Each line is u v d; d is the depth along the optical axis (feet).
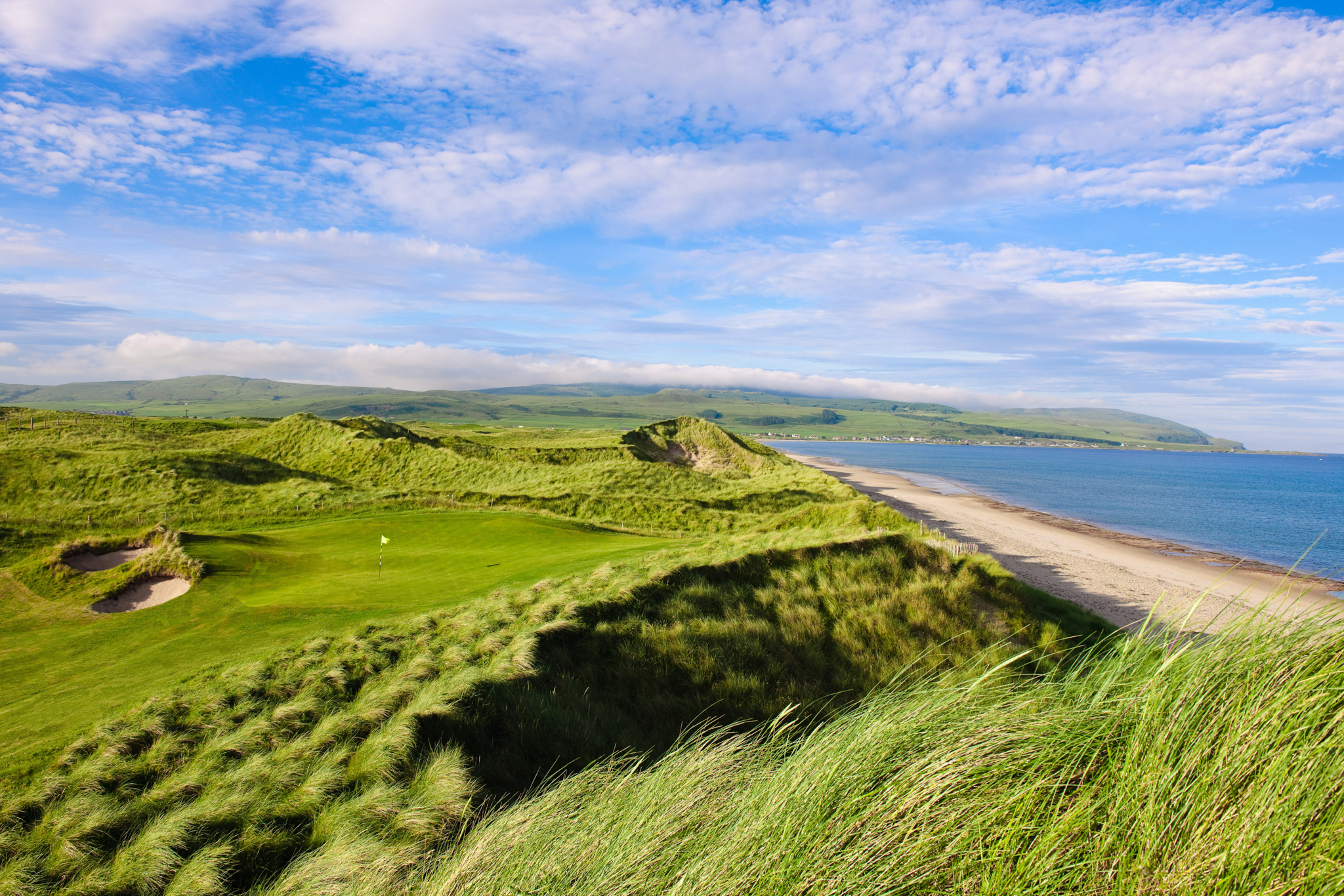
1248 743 10.68
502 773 28.19
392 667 36.96
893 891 10.28
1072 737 12.32
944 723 13.64
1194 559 146.51
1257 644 12.12
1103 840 10.45
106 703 34.63
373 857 20.66
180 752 28.66
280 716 30.96
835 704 40.60
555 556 77.15
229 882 21.33
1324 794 9.41
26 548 88.74
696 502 157.28
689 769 14.80
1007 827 10.79
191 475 139.64
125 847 22.62
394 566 72.95
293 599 56.49
